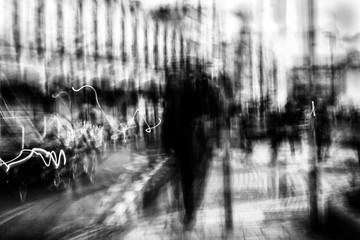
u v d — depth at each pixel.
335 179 11.12
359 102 19.30
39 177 11.13
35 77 19.09
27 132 11.43
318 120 15.73
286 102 20.81
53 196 10.31
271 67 39.00
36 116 12.40
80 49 34.00
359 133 14.15
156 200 9.11
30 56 25.41
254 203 8.91
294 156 19.73
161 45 43.25
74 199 9.88
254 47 38.53
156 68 43.19
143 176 12.85
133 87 34.97
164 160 15.60
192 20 32.00
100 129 20.00
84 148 14.12
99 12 37.97
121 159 18.48
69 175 12.45
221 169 15.15
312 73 9.23
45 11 30.08
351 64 20.05
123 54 40.41
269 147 25.47
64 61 31.25
